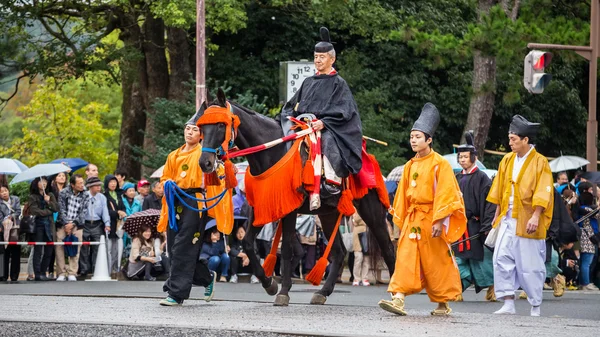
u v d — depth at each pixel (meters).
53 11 33.50
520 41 27.50
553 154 41.84
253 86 36.25
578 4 33.53
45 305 13.16
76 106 51.12
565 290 21.36
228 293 17.50
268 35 36.81
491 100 33.16
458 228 12.29
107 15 34.31
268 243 21.88
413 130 12.34
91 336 10.25
